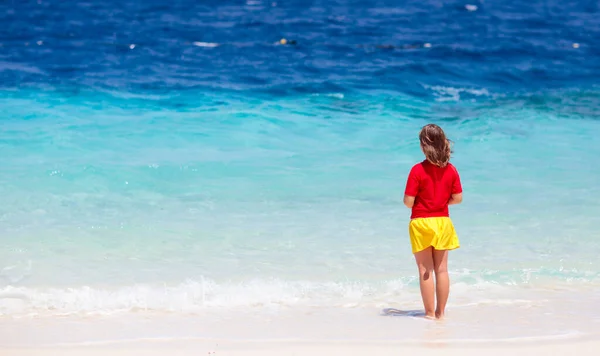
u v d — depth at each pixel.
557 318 10.02
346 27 45.38
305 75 30.62
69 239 13.21
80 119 22.36
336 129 22.05
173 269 11.97
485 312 10.34
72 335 9.19
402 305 10.75
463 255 12.84
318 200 15.78
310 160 18.81
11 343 8.83
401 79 30.08
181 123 22.23
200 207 15.21
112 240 13.23
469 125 22.66
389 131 21.88
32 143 19.48
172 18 48.84
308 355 8.52
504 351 8.66
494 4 56.41
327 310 10.45
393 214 14.94
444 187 10.11
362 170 18.00
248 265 12.21
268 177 17.31
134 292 10.94
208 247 13.01
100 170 17.30
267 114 23.55
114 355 8.45
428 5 55.56
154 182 16.75
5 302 10.48
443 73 31.53
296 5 55.69
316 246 13.13
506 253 12.95
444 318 10.08
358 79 29.84
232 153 19.30
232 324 9.74
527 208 15.37
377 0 57.91
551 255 12.87
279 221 14.43
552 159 19.17
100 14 50.31
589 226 14.33
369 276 11.87
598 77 31.44
